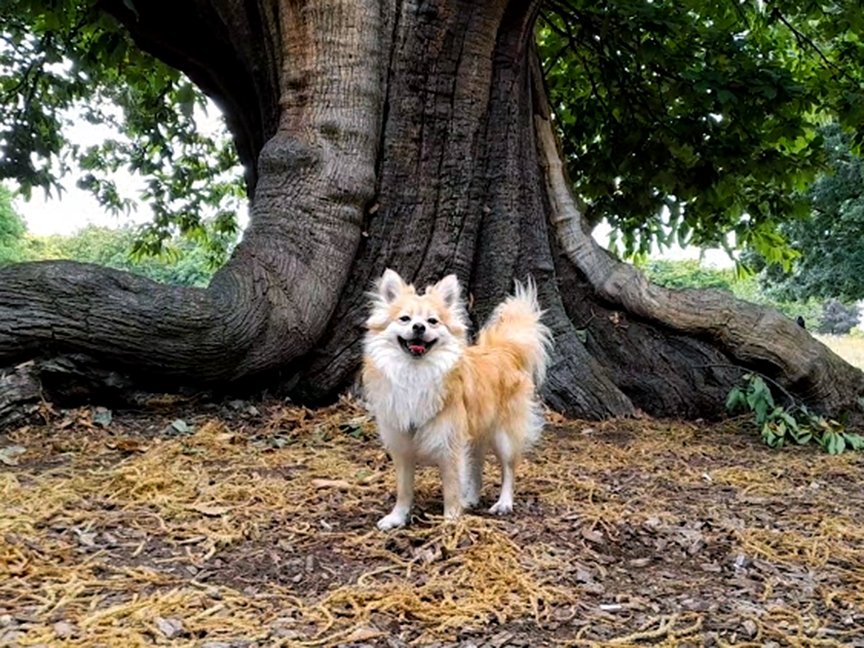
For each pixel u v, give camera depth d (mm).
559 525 1258
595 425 2086
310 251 2016
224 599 940
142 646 809
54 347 1735
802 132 3037
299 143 2066
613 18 2842
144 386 1872
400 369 1218
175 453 1589
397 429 1225
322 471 1520
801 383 2227
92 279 1744
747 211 3521
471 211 2221
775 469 1729
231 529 1176
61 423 1727
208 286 1914
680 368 2303
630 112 3184
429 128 2188
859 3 2873
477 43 2197
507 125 2285
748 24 3172
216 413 1919
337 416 1967
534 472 1585
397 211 2160
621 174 3281
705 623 925
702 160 3064
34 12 2738
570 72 3447
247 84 2596
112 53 2916
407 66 2166
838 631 916
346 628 880
